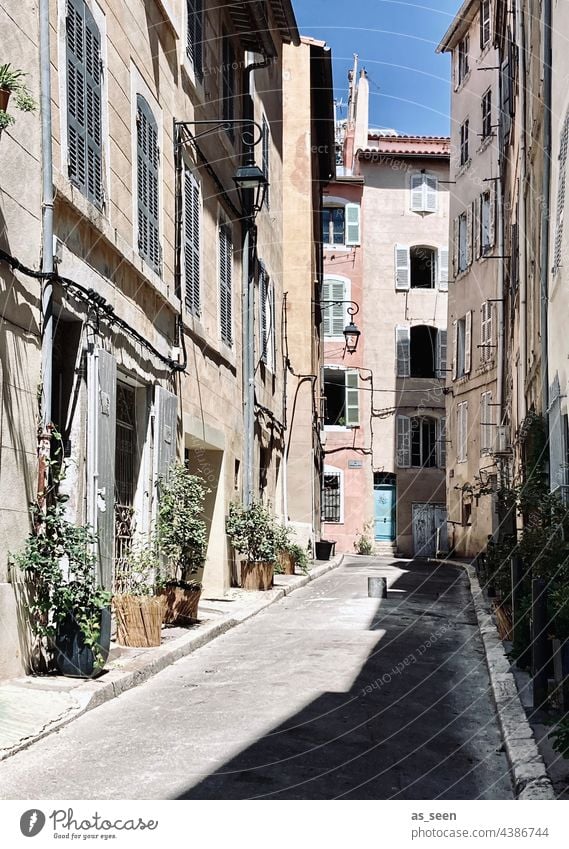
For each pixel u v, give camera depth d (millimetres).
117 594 10297
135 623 10008
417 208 40312
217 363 16203
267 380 22188
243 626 12719
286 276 28031
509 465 19609
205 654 10344
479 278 28672
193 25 14688
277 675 9008
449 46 33438
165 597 11344
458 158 32156
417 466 39750
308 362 27828
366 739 6789
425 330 40875
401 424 39688
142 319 11766
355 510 38625
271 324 22938
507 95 22078
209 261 15781
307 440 27484
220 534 16219
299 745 6535
